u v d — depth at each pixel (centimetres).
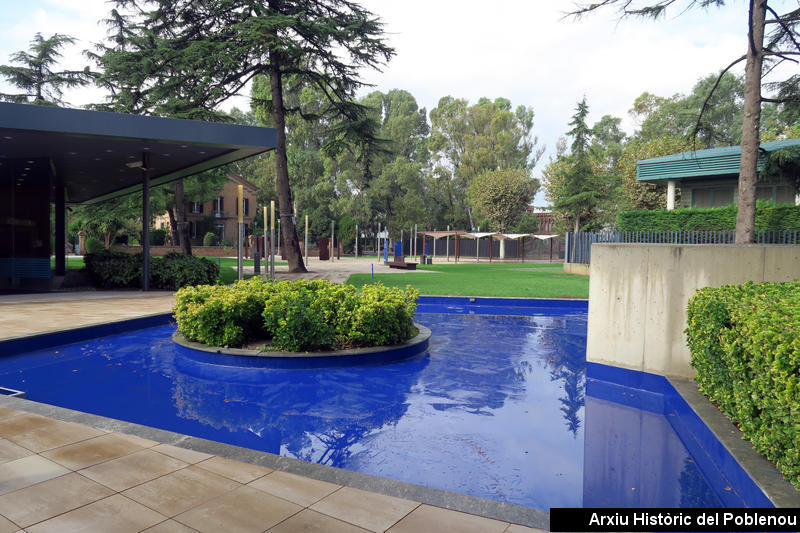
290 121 5266
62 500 278
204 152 1501
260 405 540
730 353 397
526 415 521
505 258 5216
